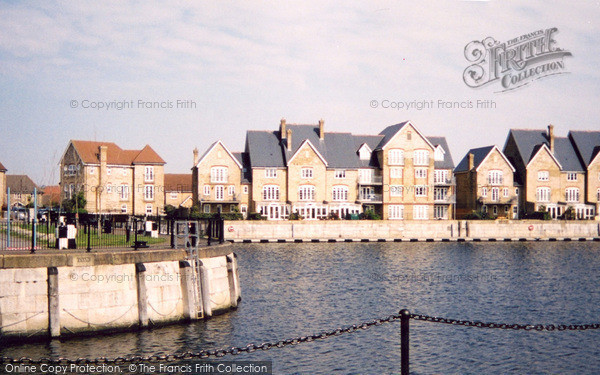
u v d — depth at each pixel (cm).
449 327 3338
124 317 2716
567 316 3691
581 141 10744
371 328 3266
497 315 3691
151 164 9538
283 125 9669
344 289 4466
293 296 4119
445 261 6362
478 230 9125
